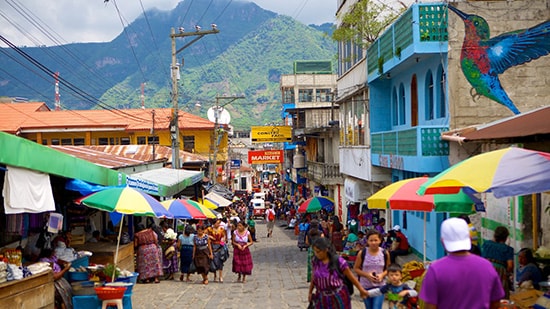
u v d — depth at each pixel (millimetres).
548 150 11422
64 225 14219
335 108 45719
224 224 26359
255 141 49875
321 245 7531
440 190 8992
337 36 24141
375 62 21531
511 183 6910
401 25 17375
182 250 16141
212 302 12508
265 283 15719
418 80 18391
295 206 47531
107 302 10055
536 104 15719
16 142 8711
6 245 10875
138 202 11500
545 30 15664
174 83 28688
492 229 13633
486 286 4879
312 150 45156
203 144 50000
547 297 7676
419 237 18469
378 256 8602
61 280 10523
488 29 15750
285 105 66812
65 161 10797
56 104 53719
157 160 25531
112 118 48750
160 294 13617
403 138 17188
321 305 7539
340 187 33531
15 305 8453
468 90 15711
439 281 4910
